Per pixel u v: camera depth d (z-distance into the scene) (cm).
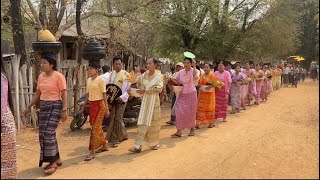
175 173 577
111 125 777
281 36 2475
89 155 678
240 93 1302
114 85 766
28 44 1300
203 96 962
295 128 965
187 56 840
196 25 1861
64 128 973
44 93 609
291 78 2742
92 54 838
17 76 927
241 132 912
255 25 2316
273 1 2144
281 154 690
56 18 1153
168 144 786
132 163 642
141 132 717
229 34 2131
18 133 904
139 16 1320
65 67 1098
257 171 585
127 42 1673
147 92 719
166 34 2133
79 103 947
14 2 972
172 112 1035
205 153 703
